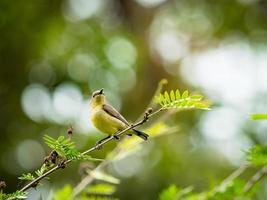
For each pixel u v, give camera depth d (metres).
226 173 16.12
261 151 6.78
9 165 17.33
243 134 17.17
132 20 21.06
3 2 18.83
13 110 18.36
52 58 19.17
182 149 16.75
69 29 19.83
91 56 19.12
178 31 20.50
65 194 7.25
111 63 19.05
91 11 20.67
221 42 20.36
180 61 19.75
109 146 14.97
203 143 17.14
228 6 20.66
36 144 17.50
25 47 19.20
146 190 15.94
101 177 7.33
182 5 20.95
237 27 20.67
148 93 18.95
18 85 18.83
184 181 16.02
